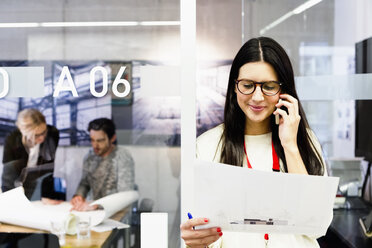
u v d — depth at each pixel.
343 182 1.68
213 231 1.31
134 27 1.71
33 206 1.76
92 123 1.74
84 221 1.76
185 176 1.69
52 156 1.77
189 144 1.68
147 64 1.72
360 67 1.67
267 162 1.50
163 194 1.75
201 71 1.68
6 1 1.72
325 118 1.67
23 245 1.57
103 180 1.76
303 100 1.68
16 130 1.75
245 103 1.47
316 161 1.51
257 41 1.46
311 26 1.67
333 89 1.67
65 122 1.75
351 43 1.67
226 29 1.68
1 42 1.73
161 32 1.71
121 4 1.72
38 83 1.73
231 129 1.54
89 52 1.73
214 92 1.68
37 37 1.73
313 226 1.28
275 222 1.28
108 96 1.73
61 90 1.73
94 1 1.72
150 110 1.72
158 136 1.73
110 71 1.72
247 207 1.27
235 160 1.52
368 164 1.68
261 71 1.44
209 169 1.27
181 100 1.69
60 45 1.73
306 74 1.68
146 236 1.43
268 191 1.25
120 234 1.75
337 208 1.67
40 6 1.72
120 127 1.74
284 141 1.44
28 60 1.73
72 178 1.77
